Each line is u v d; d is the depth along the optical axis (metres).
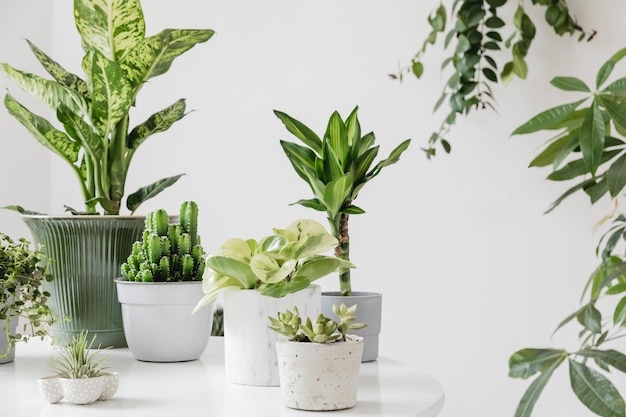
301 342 0.98
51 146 1.53
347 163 1.33
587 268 2.10
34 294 1.33
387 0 2.37
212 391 1.11
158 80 2.76
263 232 2.59
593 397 0.93
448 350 2.30
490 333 2.24
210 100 2.67
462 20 2.09
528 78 2.16
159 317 1.32
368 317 1.34
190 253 1.37
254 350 1.14
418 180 2.34
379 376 1.22
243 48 2.62
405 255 2.36
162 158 2.76
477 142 2.24
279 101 2.56
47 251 1.44
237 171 2.63
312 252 1.15
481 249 2.25
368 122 2.41
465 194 2.27
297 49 2.52
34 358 1.38
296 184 2.53
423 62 2.31
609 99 1.06
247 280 1.15
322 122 2.49
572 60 2.10
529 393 0.98
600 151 1.05
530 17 2.15
